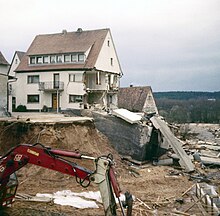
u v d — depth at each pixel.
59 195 12.57
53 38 43.12
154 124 20.67
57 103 40.03
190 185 15.91
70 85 39.50
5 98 30.66
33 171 14.09
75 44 41.03
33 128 15.74
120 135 20.45
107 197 8.16
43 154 8.94
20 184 13.34
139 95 50.41
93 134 18.17
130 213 8.31
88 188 13.63
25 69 41.59
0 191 9.45
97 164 8.29
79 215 10.59
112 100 44.44
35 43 43.12
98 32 42.12
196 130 45.62
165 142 20.98
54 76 40.41
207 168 20.86
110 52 42.81
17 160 9.13
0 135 15.97
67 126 16.48
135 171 17.69
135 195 13.66
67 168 8.66
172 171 18.50
